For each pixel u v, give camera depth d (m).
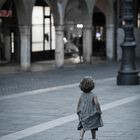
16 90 25.89
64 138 13.60
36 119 16.75
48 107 19.52
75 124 15.73
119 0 48.69
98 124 12.03
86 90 11.94
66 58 50.56
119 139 13.41
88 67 41.59
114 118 16.75
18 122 16.19
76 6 49.34
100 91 24.75
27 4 37.56
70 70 38.94
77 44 50.75
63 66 40.81
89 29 44.47
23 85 28.39
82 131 12.09
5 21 43.53
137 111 18.34
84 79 11.98
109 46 48.75
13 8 43.69
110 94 23.52
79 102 12.04
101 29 53.38
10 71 37.19
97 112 11.91
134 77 27.55
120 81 27.62
